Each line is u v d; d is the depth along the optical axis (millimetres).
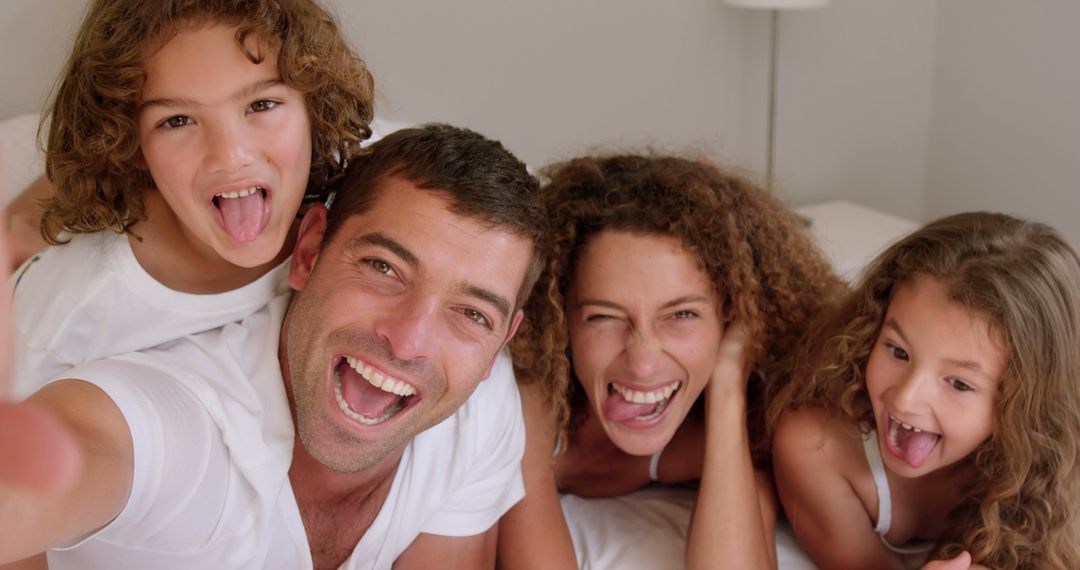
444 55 2381
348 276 1019
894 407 1253
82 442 808
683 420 1487
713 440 1333
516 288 1056
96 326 1093
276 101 1040
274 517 1037
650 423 1331
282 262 1157
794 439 1364
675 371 1306
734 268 1305
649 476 1538
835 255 2350
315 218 1085
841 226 2611
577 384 1414
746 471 1320
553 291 1287
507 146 2529
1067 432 1245
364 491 1109
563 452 1364
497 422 1196
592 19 2549
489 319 1036
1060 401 1240
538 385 1326
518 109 2516
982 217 1308
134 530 915
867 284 1327
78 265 1107
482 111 2469
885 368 1275
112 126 1028
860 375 1330
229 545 990
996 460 1279
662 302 1260
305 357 1022
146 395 909
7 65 1918
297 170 1058
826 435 1355
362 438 1025
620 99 2646
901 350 1272
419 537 1185
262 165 1028
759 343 1385
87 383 886
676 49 2688
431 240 996
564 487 1535
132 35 1000
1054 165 2748
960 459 1352
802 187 2979
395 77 2338
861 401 1344
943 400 1237
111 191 1081
